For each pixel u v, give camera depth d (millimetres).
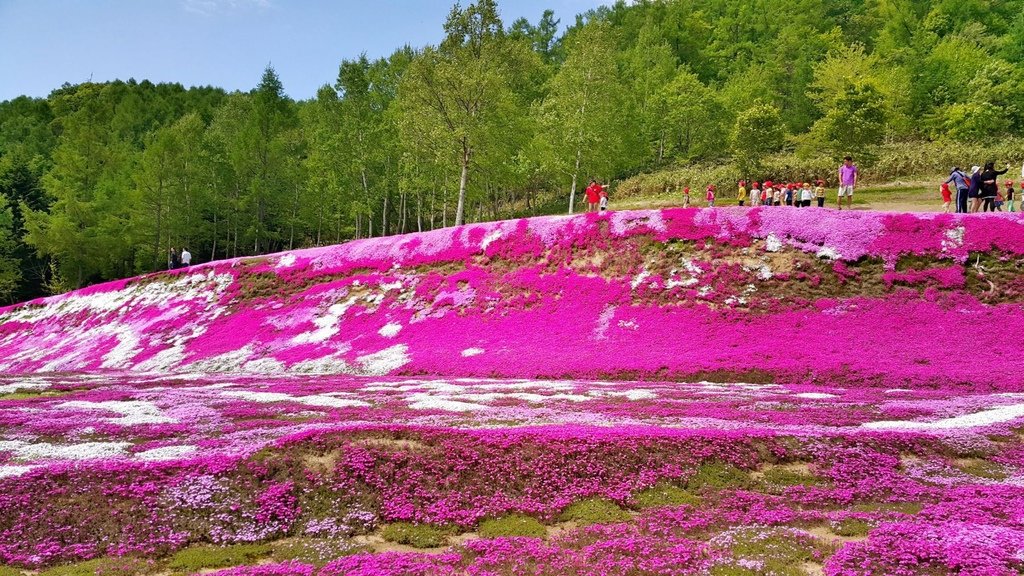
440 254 39719
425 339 32281
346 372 29859
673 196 62156
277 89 82312
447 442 12891
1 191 76188
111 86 144375
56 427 16172
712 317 28922
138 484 11250
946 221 29688
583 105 56594
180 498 10953
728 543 9500
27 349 42156
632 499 11469
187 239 73000
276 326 36781
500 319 32812
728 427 14945
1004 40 77125
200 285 44438
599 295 32438
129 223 67812
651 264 33281
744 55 97250
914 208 42219
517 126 57781
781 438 13469
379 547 10016
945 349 23922
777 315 28078
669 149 78375
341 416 16875
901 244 29438
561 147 57656
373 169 70750
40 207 77188
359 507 11102
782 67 83375
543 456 12461
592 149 56156
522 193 88500
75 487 11109
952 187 47156
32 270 74188
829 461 12758
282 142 77938
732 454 12812
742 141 56562
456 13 48625
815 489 11742
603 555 9195
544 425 14961
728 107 74562
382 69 90688
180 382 26453
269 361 32406
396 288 37938
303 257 44500
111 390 24016
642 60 91375
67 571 9023
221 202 72500
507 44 50281
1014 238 27891
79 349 39438
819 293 28812
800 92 77562
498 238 38844
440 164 54031
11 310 50906
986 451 13320
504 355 28812
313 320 36625
